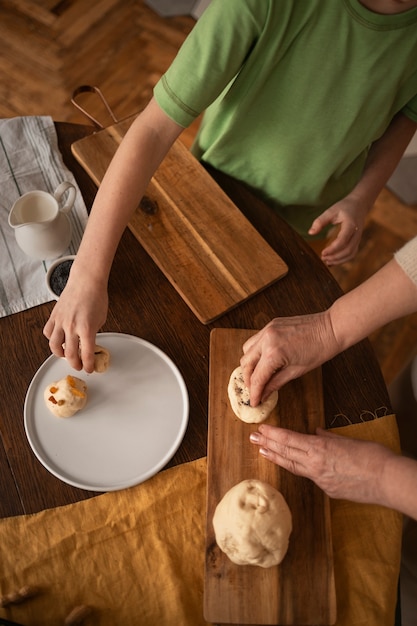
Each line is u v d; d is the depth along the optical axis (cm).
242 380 87
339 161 109
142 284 96
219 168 112
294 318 83
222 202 101
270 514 76
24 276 94
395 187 194
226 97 98
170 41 210
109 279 95
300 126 101
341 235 105
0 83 195
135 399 88
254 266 97
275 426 86
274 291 97
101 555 79
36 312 92
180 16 213
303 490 83
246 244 98
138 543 80
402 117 112
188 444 86
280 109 99
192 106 87
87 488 81
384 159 112
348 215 105
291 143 104
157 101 88
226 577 77
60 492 81
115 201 86
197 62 84
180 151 104
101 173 101
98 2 211
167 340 93
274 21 83
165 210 99
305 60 91
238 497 78
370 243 186
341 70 92
